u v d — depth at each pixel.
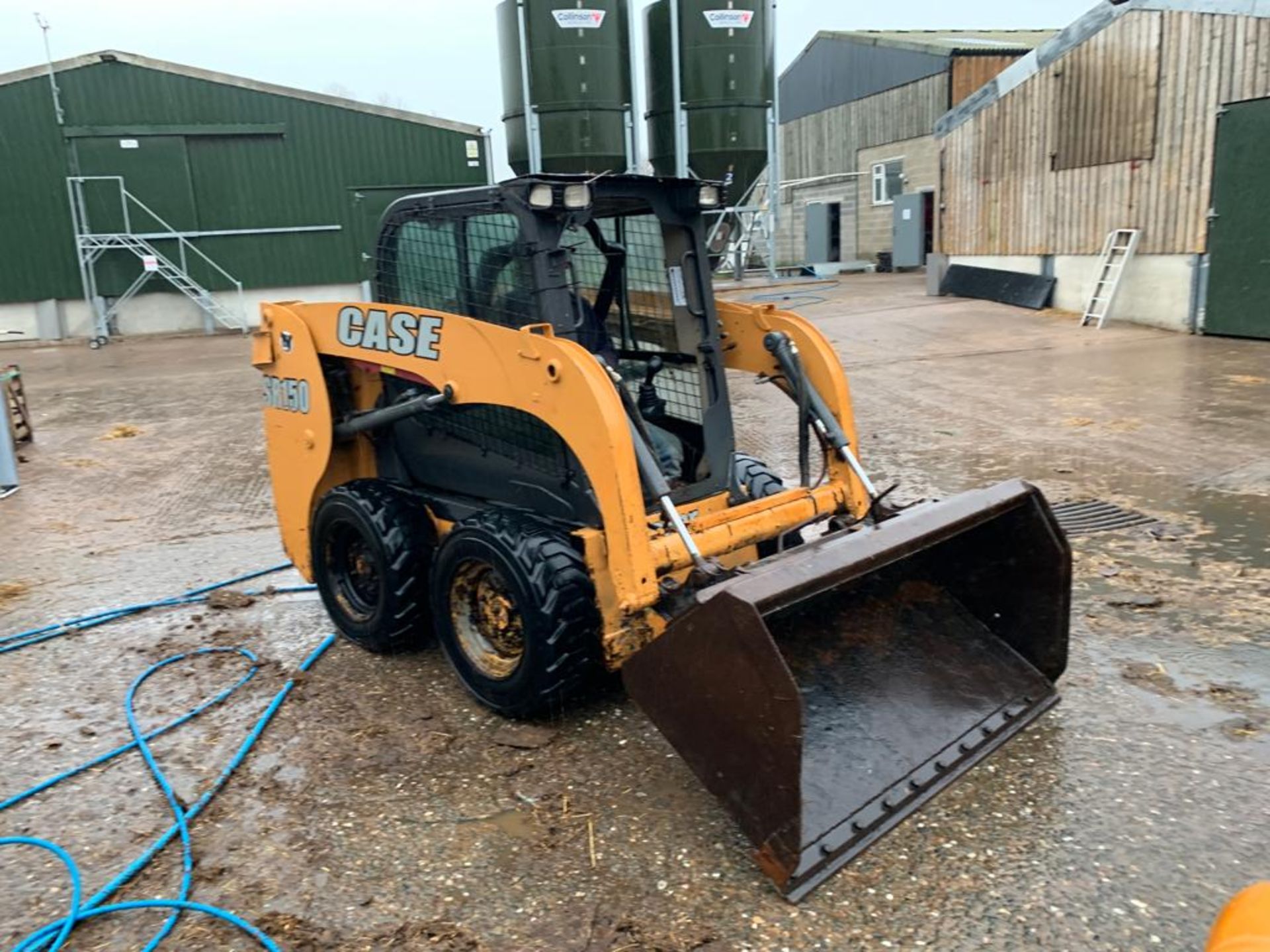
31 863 3.13
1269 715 3.62
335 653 4.61
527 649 3.59
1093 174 13.55
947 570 3.78
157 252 19.94
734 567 3.88
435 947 2.67
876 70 24.98
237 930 2.78
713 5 17.70
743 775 2.80
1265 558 5.14
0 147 18.81
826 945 2.60
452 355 3.84
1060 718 3.65
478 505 4.23
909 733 3.30
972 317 14.43
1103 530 5.70
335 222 20.59
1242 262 11.43
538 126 17.44
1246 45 11.11
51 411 11.79
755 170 19.02
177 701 4.20
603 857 3.02
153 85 19.22
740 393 10.73
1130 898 2.71
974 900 2.73
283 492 4.91
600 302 4.36
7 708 4.21
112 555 6.32
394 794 3.41
